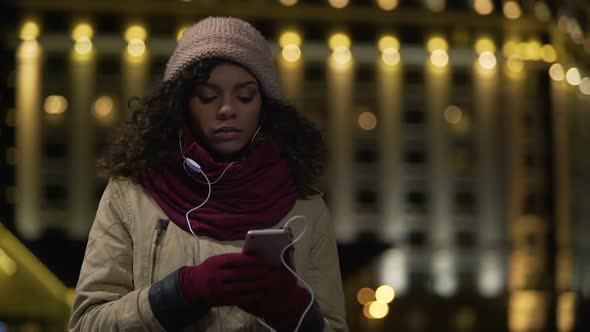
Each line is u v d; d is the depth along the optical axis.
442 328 62.84
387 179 63.94
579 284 64.19
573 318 63.28
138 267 2.50
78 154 61.62
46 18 62.09
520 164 64.69
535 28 64.38
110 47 62.75
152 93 2.62
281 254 2.23
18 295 20.94
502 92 65.00
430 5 64.38
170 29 62.94
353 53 64.69
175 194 2.54
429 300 62.69
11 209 60.81
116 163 2.62
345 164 63.75
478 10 64.25
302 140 2.74
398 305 62.16
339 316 2.69
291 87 64.00
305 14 63.75
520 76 65.12
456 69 65.31
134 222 2.54
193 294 2.23
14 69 61.97
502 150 64.62
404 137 64.69
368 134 64.50
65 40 62.31
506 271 63.81
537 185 64.69
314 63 64.75
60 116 62.12
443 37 64.50
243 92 2.55
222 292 2.21
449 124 64.88
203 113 2.55
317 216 2.71
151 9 62.19
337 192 63.53
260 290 2.23
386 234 63.31
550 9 64.69
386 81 64.56
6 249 21.20
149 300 2.28
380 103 64.56
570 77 65.44
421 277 63.22
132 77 62.66
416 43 64.75
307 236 2.65
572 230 64.62
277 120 2.72
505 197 64.31
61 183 61.44
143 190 2.59
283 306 2.25
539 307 63.41
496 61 64.94
